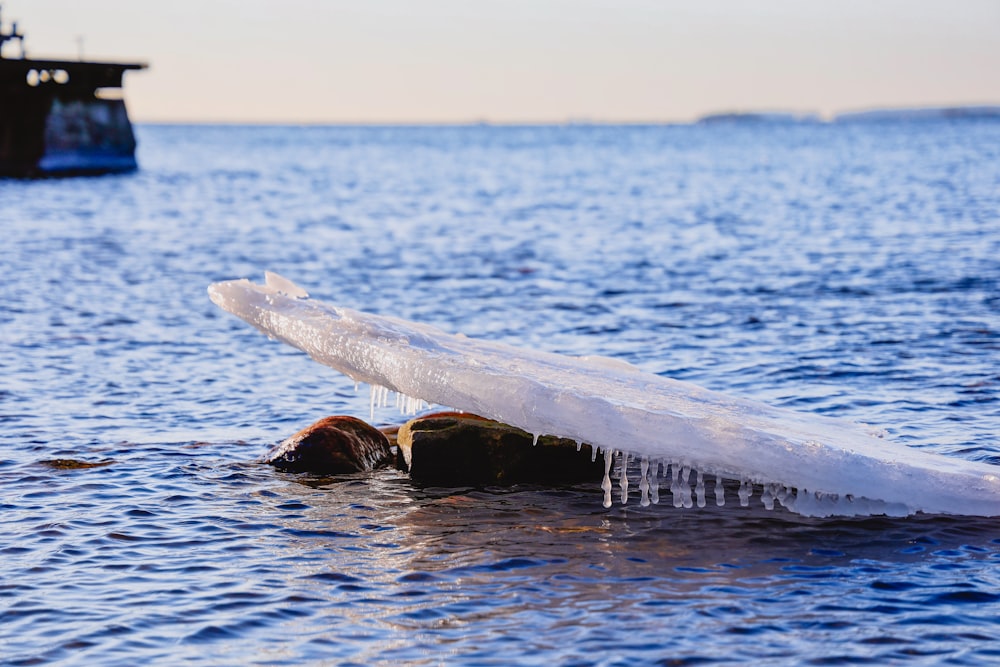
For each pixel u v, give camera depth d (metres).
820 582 9.16
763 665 7.70
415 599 8.89
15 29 70.06
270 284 13.64
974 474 11.02
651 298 27.86
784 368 18.56
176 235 46.69
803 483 10.81
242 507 11.29
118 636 8.17
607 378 12.70
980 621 8.39
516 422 11.24
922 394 16.30
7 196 63.41
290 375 18.36
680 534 10.43
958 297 26.17
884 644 8.01
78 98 74.56
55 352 20.02
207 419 15.29
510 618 8.50
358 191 84.88
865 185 82.25
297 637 8.18
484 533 10.52
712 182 94.81
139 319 24.09
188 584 9.18
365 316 13.02
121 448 13.52
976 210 54.16
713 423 11.19
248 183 92.44
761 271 33.16
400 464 12.91
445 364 11.70
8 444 13.65
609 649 7.94
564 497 11.70
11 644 8.03
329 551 10.02
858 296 27.00
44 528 10.51
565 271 34.47
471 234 49.44
